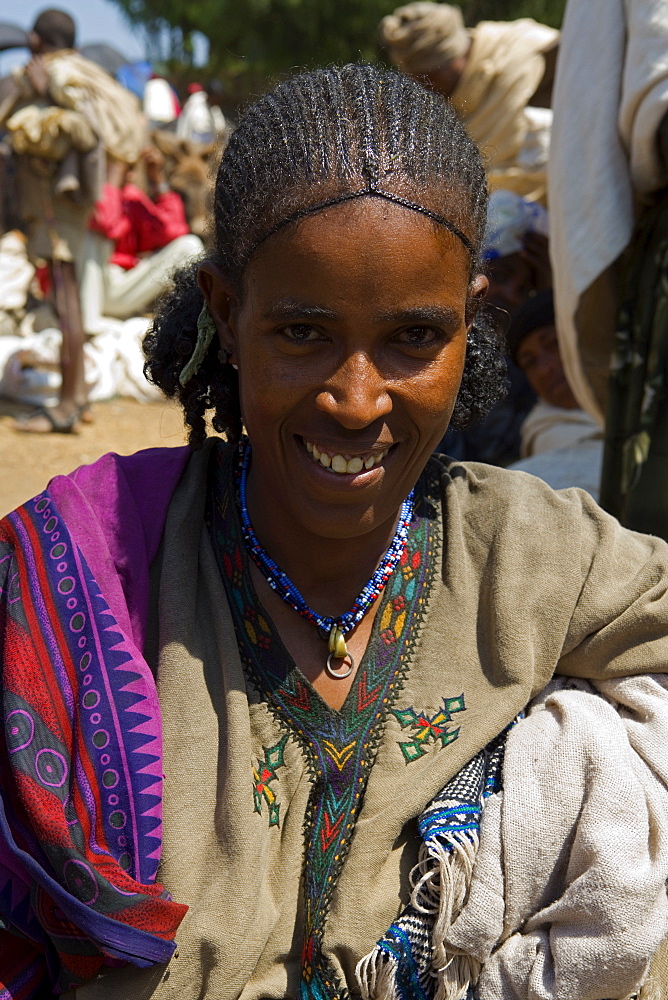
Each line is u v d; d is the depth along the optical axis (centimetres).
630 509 245
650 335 241
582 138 250
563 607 148
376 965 133
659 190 246
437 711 144
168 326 152
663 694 149
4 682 136
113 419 649
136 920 130
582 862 135
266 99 132
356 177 120
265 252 124
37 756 133
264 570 147
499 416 413
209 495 152
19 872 136
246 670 143
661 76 227
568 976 131
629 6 237
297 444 132
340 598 147
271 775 141
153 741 135
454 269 125
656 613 149
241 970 132
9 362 670
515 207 412
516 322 370
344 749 142
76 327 612
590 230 248
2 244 737
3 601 140
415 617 148
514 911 136
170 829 135
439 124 129
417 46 556
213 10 1772
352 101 126
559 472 323
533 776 139
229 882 133
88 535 143
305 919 137
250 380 131
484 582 150
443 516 154
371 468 132
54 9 566
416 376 128
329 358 126
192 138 1208
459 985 135
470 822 138
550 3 1642
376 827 136
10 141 561
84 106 556
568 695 148
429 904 136
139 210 739
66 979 136
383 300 121
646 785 140
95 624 137
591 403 276
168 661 140
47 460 560
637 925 131
